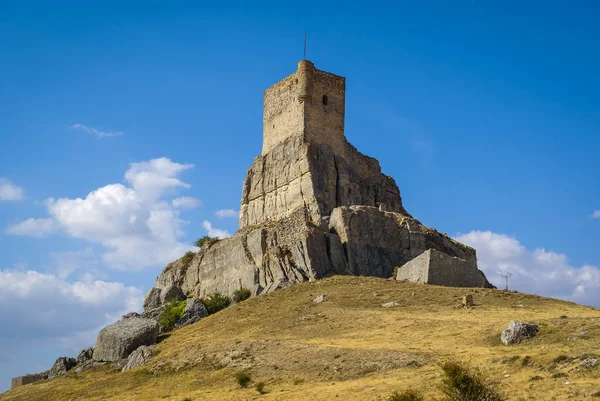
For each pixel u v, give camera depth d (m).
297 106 116.62
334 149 116.50
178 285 121.38
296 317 85.56
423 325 74.25
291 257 104.19
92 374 88.94
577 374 51.44
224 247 114.56
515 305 81.88
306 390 59.91
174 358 80.94
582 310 79.06
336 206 112.50
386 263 104.75
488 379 53.50
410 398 50.22
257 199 119.00
